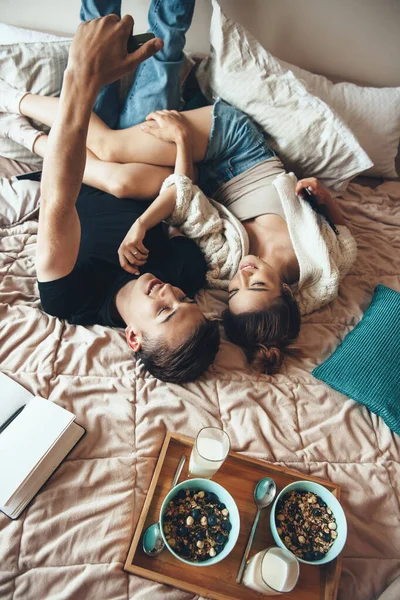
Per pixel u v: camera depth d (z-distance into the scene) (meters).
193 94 1.67
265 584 0.75
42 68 1.38
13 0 1.55
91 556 0.82
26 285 1.21
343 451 1.06
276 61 1.46
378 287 1.35
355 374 1.13
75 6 1.58
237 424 1.05
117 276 1.20
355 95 1.64
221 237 1.31
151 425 0.99
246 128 1.42
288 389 1.15
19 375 1.00
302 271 1.28
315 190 1.35
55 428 0.89
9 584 0.78
